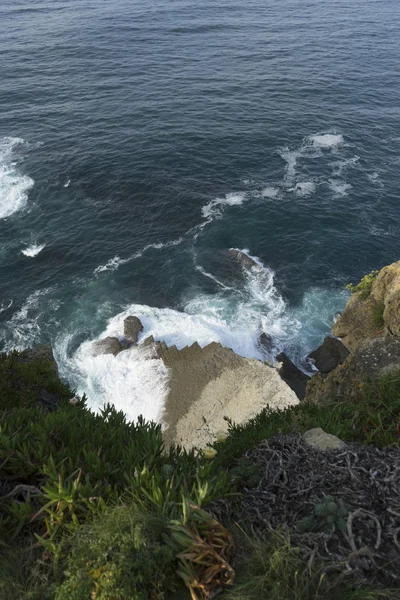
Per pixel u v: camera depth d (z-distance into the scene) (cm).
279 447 495
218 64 6781
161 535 339
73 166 4056
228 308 2742
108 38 8288
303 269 3009
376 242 3212
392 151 4319
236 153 4294
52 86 5984
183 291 2864
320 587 319
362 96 5531
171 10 10556
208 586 316
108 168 4031
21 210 3512
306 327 2636
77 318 2681
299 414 669
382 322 1819
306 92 5653
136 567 316
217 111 5147
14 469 411
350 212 3481
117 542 326
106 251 3161
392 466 448
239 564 337
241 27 9025
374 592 316
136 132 4688
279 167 4078
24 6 11262
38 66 6762
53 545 341
